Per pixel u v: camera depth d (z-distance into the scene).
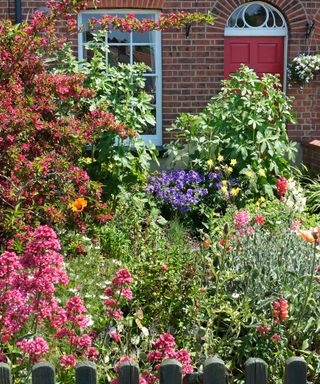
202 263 4.62
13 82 5.99
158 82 10.45
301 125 10.59
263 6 10.55
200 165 8.85
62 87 6.32
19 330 3.33
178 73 10.38
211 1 10.30
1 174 5.60
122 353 3.56
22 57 6.33
